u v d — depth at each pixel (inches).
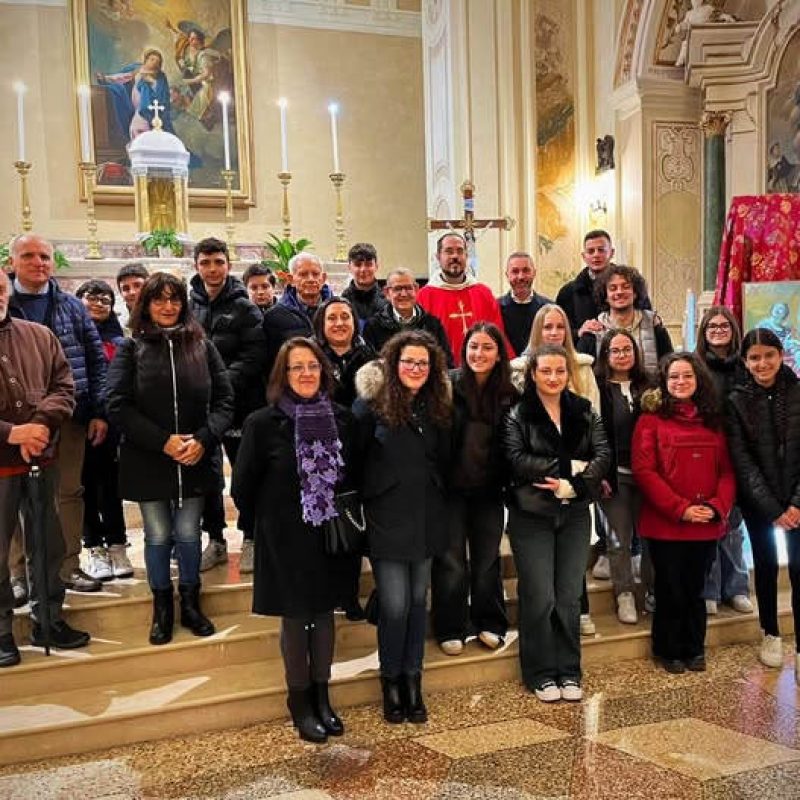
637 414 138.6
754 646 145.9
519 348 169.0
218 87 377.1
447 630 134.6
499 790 98.3
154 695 119.0
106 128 362.6
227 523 195.8
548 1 285.1
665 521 132.8
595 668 137.3
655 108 268.2
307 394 112.6
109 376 124.0
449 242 165.0
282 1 385.7
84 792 101.2
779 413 131.1
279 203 386.9
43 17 355.6
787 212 169.6
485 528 132.5
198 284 148.0
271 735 115.4
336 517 110.3
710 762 103.8
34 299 134.8
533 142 282.5
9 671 118.0
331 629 115.0
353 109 396.8
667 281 271.7
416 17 405.4
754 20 262.7
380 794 98.3
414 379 115.7
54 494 124.5
